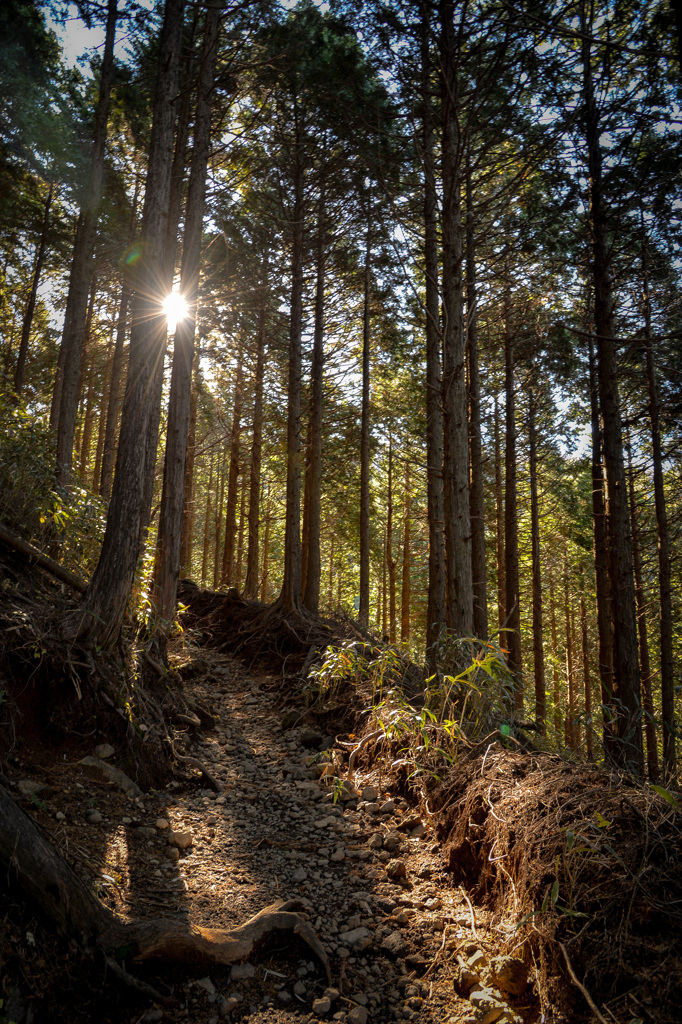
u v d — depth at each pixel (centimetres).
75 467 1032
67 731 411
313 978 280
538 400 1527
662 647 1192
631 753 668
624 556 874
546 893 264
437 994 269
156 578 732
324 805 461
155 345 530
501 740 458
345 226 1275
